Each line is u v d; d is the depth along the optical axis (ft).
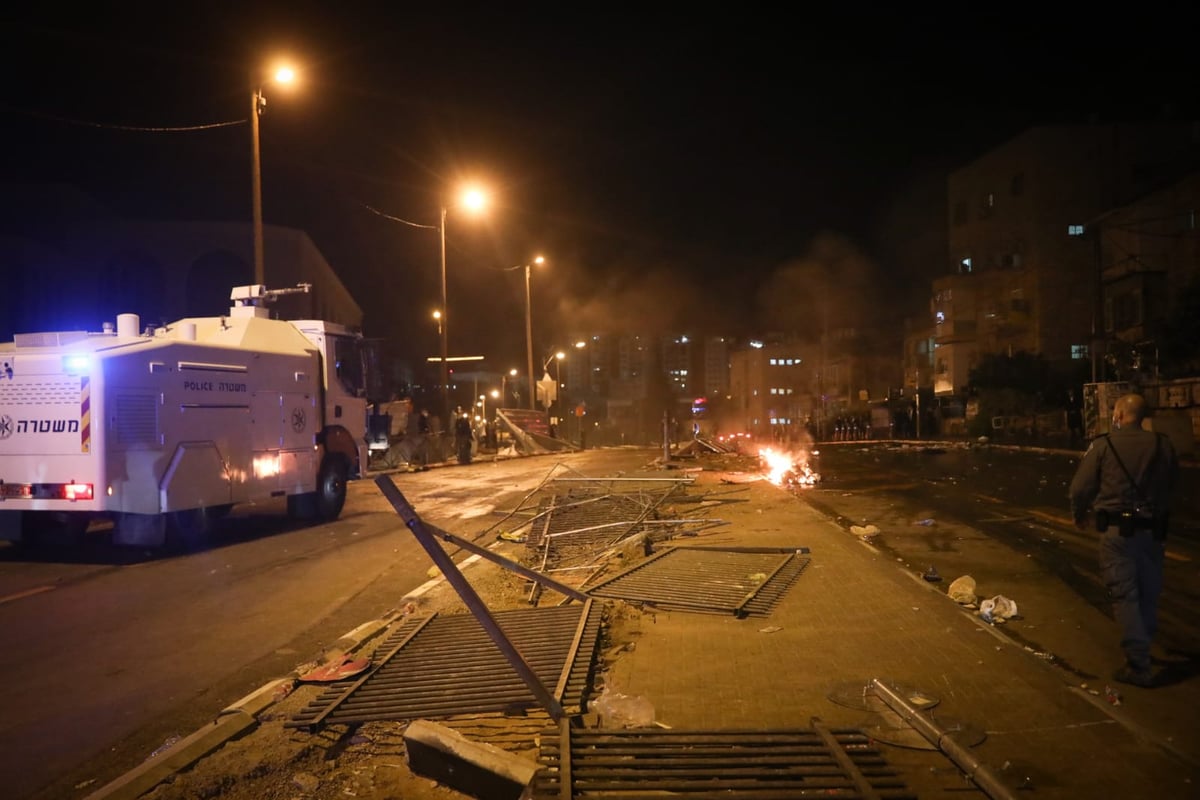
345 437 49.14
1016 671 16.93
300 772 13.88
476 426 133.39
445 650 19.49
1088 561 30.58
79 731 16.39
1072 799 11.58
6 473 34.35
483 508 53.01
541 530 38.68
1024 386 145.38
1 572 32.83
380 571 32.42
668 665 18.07
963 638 19.42
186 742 14.80
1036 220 164.55
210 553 36.73
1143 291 124.57
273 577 31.40
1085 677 17.87
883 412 209.15
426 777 13.62
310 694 17.43
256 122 60.90
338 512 48.37
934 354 191.01
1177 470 16.78
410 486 70.03
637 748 13.37
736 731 13.92
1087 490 17.19
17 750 15.51
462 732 14.70
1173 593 25.04
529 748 13.89
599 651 19.22
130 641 22.84
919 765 12.80
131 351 34.53
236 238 148.66
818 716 14.82
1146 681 16.80
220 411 38.70
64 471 33.81
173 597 28.22
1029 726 14.11
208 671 20.16
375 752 14.58
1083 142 163.73
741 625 21.33
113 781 13.84
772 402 344.08
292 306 151.33
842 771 12.42
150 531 35.60
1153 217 127.95
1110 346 121.08
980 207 181.37
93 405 33.50
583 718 14.92
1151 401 101.45
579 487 54.49
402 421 97.40
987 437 129.90
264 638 23.07
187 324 41.52
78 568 33.53
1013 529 38.14
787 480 63.41
